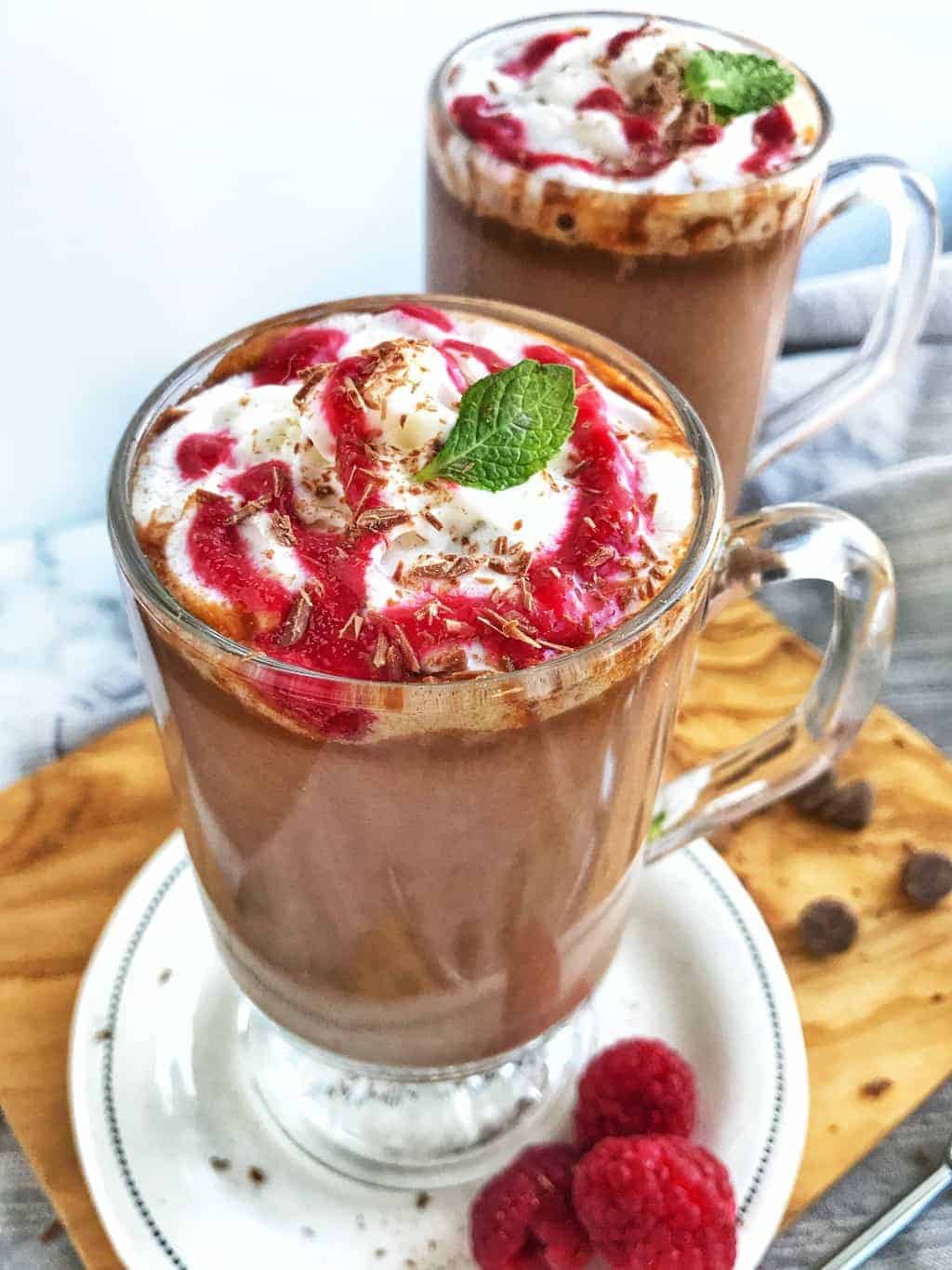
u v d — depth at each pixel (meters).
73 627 0.36
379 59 0.38
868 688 0.25
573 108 0.30
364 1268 0.23
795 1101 0.25
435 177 0.31
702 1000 0.27
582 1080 0.25
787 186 0.29
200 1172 0.24
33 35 0.33
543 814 0.20
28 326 0.38
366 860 0.20
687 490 0.21
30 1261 0.24
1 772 0.32
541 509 0.21
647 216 0.29
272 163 0.38
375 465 0.21
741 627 0.35
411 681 0.19
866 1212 0.25
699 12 0.41
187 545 0.20
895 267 0.36
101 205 0.37
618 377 0.23
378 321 0.24
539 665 0.19
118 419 0.41
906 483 0.38
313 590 0.19
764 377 0.33
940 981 0.27
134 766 0.30
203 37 0.35
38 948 0.27
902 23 0.45
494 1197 0.23
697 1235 0.22
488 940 0.22
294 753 0.19
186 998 0.26
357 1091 0.26
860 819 0.30
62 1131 0.25
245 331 0.23
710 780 0.26
